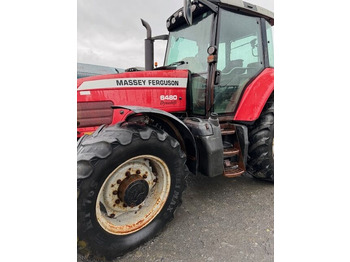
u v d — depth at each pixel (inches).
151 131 58.9
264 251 58.8
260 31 94.7
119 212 59.7
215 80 80.8
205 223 70.9
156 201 65.0
